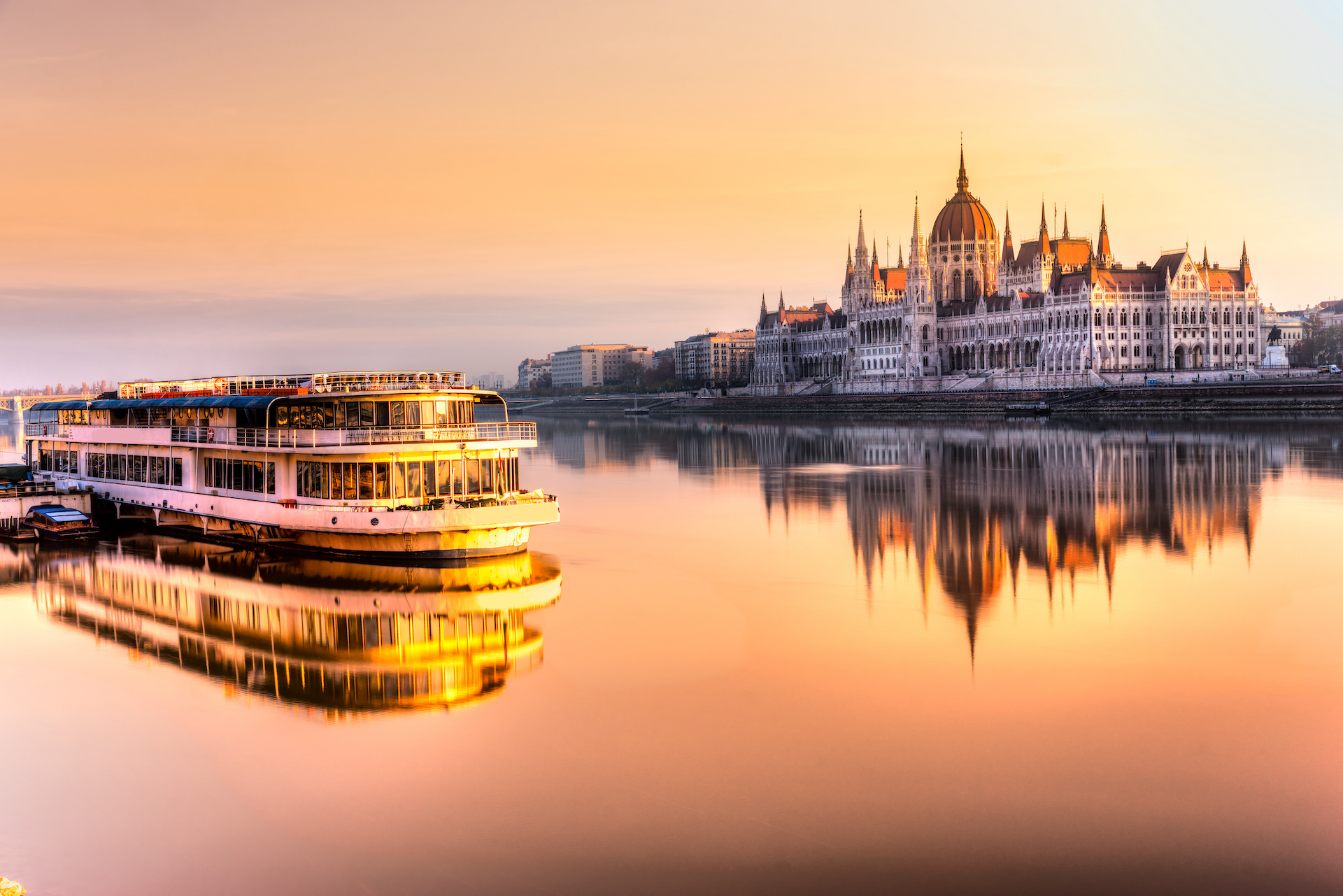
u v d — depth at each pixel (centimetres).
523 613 6334
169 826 3653
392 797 3838
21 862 3434
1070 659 5406
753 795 3831
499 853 3469
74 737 4381
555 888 3275
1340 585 7119
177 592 6762
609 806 3753
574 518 10506
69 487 9275
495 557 7512
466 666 5288
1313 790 3844
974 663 5331
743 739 4331
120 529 8994
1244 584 7175
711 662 5341
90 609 6366
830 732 4394
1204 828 3584
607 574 7531
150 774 4038
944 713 4616
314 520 7406
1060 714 4597
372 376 8438
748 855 3441
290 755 4194
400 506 7362
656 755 4162
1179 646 5647
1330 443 18000
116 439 9362
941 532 9450
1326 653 5488
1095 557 8188
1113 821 3638
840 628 6009
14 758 4181
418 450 7481
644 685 4994
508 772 4028
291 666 5281
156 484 8994
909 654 5494
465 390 7931
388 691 4909
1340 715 4572
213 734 4400
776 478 14325
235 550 8075
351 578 7119
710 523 10075
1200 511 10475
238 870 3384
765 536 9294
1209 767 4044
